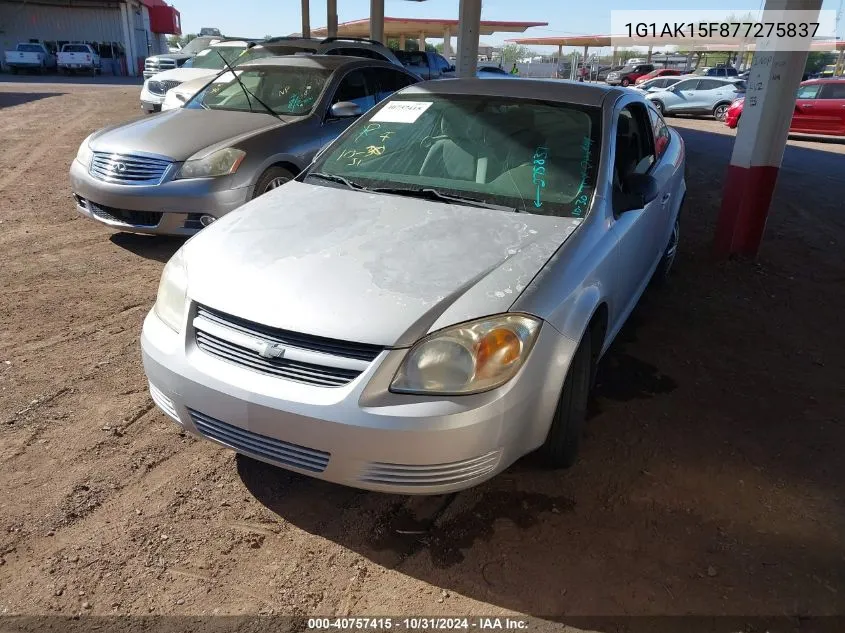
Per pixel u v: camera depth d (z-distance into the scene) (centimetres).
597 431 319
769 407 348
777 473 291
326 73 617
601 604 219
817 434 323
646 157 407
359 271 237
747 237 586
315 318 217
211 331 232
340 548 238
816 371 392
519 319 222
